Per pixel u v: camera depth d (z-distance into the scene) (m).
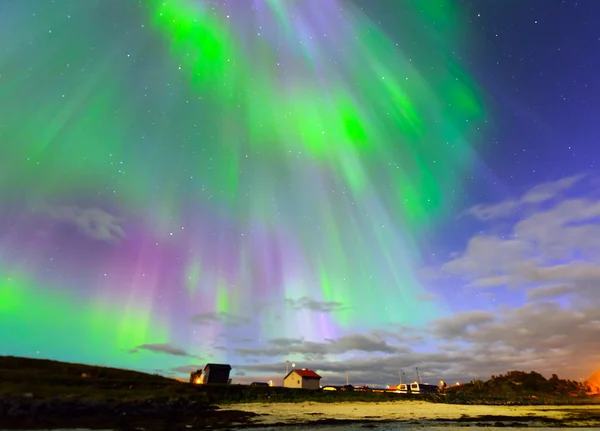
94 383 32.75
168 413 26.25
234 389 44.56
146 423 23.00
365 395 54.56
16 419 20.30
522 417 37.84
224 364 53.41
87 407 23.38
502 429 27.45
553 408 53.41
